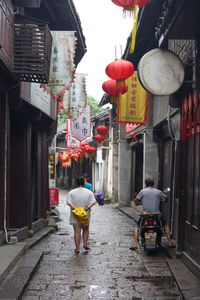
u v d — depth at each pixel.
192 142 8.55
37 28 9.07
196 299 6.40
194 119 7.97
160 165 15.37
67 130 30.89
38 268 8.67
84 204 10.55
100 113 31.80
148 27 11.09
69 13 12.16
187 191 9.05
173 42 11.18
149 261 9.55
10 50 8.83
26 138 12.03
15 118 11.95
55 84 10.50
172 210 12.07
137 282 7.77
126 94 15.14
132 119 15.14
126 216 20.31
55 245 11.44
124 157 24.56
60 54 10.55
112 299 6.72
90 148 30.36
